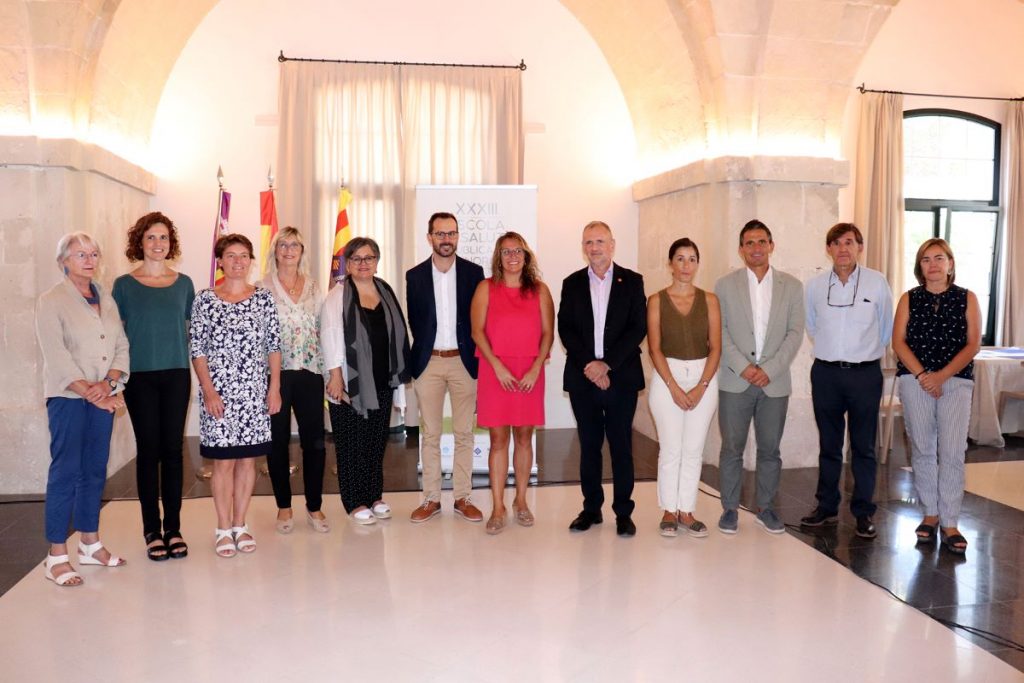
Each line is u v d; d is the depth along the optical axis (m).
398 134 6.75
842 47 5.38
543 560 3.65
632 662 2.70
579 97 7.05
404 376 4.17
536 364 3.93
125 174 5.65
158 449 3.61
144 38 5.63
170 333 3.56
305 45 6.65
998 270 7.55
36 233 4.79
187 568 3.54
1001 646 2.83
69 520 3.38
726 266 5.54
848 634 2.91
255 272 6.64
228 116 6.59
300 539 3.94
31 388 4.83
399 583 3.37
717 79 5.48
